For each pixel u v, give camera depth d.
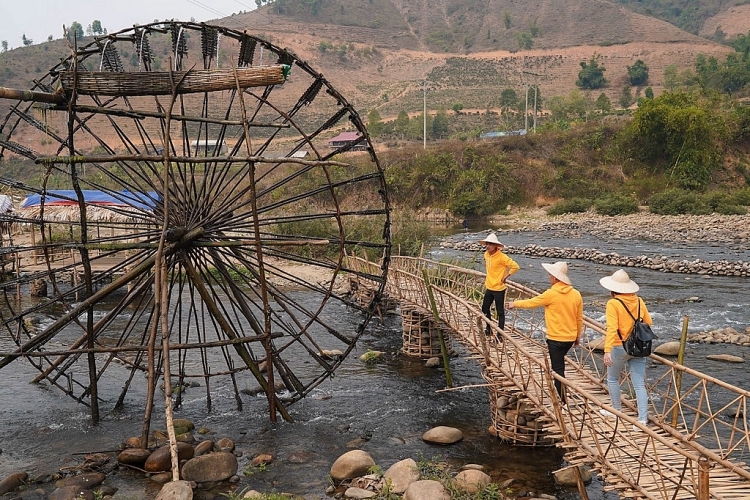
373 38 161.75
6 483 9.28
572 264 29.33
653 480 7.16
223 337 17.97
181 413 12.64
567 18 160.88
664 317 19.27
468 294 16.52
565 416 8.77
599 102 92.69
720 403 12.14
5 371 15.37
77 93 10.27
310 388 12.76
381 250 27.41
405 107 113.94
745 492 6.70
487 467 9.76
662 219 45.09
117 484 9.48
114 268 12.73
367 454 9.86
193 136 74.81
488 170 56.28
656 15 186.38
